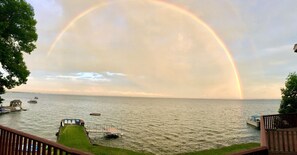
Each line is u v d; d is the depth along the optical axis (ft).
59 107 452.35
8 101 600.39
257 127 195.52
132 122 237.45
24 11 57.98
